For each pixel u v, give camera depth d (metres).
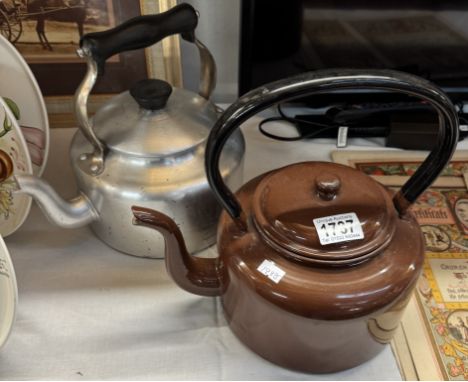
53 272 0.57
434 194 0.68
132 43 0.49
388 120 0.77
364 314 0.39
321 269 0.40
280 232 0.40
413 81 0.35
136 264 0.58
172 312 0.54
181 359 0.49
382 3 0.67
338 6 0.67
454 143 0.39
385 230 0.41
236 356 0.50
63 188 0.68
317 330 0.41
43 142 0.61
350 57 0.74
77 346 0.50
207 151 0.38
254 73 0.74
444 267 0.59
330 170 0.45
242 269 0.41
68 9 0.67
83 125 0.50
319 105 0.81
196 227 0.55
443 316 0.53
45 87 0.73
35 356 0.49
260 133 0.79
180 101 0.56
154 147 0.50
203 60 0.60
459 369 0.49
